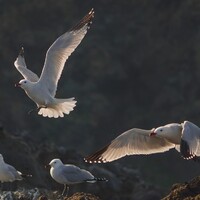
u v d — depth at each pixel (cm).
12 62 4272
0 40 4338
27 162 1942
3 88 4109
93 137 4059
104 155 1420
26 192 1683
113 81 4338
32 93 1542
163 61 4481
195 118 4200
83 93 4225
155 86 4397
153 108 4316
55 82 1545
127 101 4325
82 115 4112
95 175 2102
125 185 2147
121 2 4638
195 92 4331
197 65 4419
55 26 4462
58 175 1542
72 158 2155
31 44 4356
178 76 4403
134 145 1420
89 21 1545
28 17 4456
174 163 3728
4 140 1977
